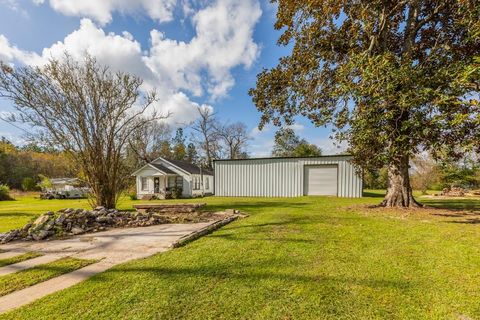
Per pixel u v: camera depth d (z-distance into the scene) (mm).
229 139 34719
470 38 5695
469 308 2062
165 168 21219
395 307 2086
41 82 7609
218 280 2592
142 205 7883
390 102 5898
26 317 1951
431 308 2070
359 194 14492
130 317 1935
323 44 8922
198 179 22141
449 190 16609
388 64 5762
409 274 2748
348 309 2049
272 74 9938
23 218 7758
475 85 4852
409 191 8281
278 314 1976
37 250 3922
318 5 7477
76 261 3305
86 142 8016
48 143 7914
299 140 32594
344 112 7879
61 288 2477
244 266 2984
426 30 8188
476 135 5379
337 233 4703
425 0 7617
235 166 17703
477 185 18438
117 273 2822
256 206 9812
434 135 5801
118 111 8531
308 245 3887
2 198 19297
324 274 2742
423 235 4504
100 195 8227
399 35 8828
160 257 3389
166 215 7195
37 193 26781
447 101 5250
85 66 8117
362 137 6387
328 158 15383
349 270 2857
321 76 9391
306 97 9680
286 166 16406
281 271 2826
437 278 2645
